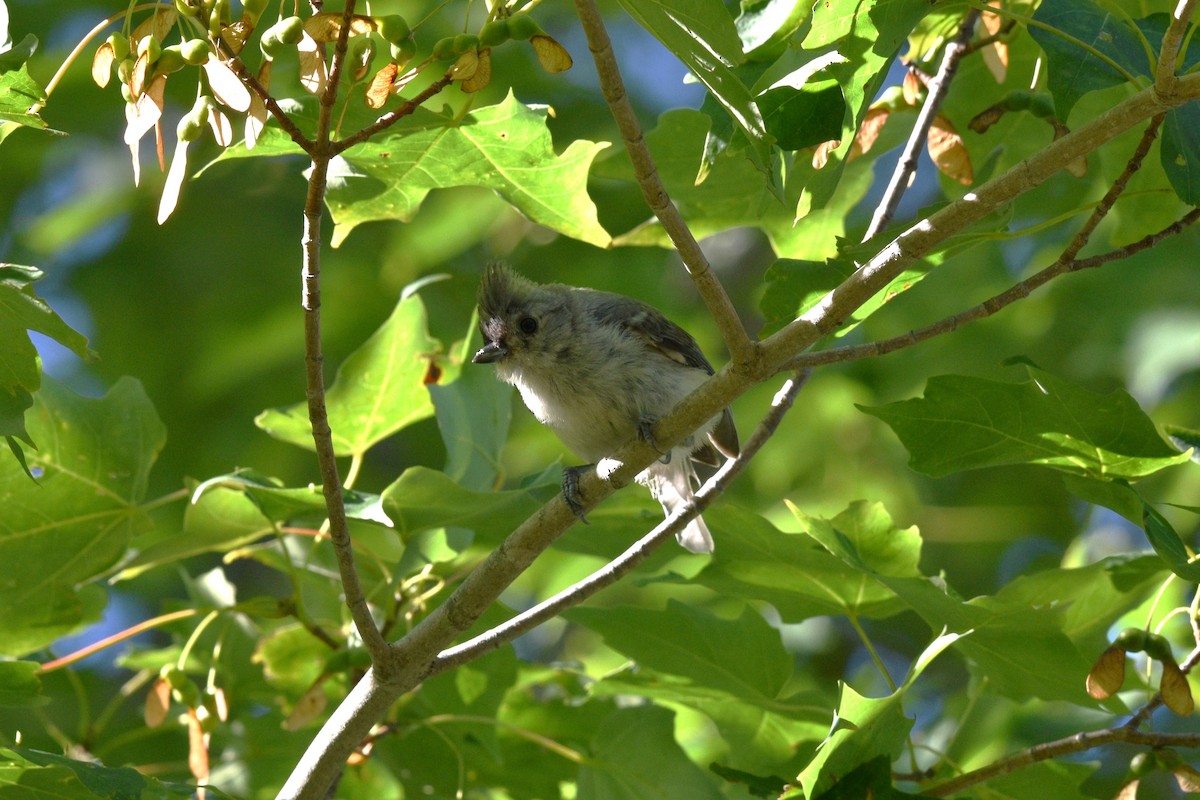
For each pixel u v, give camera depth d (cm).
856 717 685
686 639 865
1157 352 1527
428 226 1769
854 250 712
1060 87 675
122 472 864
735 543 827
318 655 962
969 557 1745
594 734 948
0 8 622
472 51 566
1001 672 811
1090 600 864
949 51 888
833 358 645
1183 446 777
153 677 1014
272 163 1845
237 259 1816
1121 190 636
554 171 797
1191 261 1589
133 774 670
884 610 869
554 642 1700
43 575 864
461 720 904
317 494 784
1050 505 1755
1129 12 842
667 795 884
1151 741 725
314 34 561
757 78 684
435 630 704
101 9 1662
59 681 1189
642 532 947
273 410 937
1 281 635
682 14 570
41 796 686
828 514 1648
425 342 942
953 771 842
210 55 555
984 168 1048
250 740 1007
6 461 830
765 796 768
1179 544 725
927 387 732
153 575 1752
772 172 619
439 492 789
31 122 624
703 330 1808
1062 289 1623
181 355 1792
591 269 1803
